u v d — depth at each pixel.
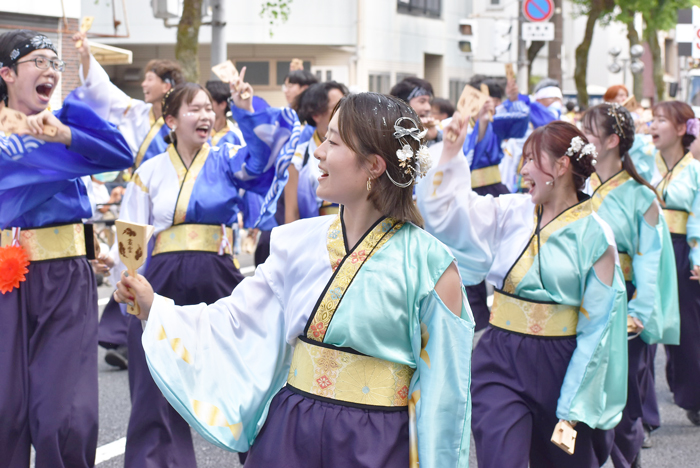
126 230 2.46
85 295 3.72
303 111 5.54
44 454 3.51
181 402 2.45
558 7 19.61
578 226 3.40
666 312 4.38
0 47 3.43
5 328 3.50
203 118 4.34
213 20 11.60
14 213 3.55
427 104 6.64
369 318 2.34
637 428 4.11
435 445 2.34
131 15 20.33
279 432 2.44
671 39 41.66
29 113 3.49
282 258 2.56
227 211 4.39
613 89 9.03
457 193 3.41
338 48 20.77
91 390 3.64
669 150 5.64
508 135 7.66
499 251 3.54
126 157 3.57
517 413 3.37
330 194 2.40
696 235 5.15
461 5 25.30
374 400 2.37
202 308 2.60
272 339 2.60
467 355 2.37
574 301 3.39
